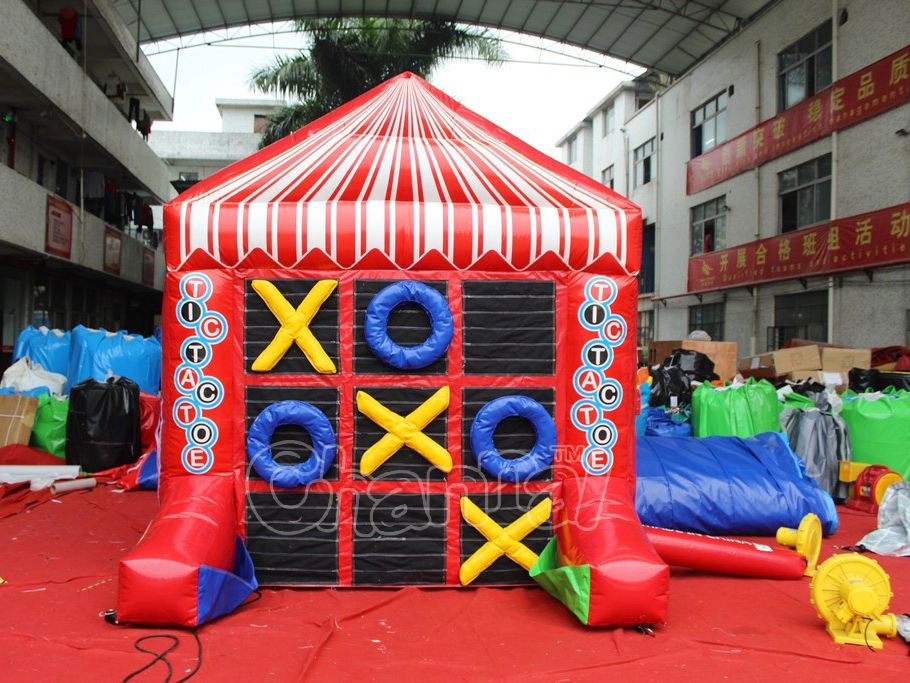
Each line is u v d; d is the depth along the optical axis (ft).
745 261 55.67
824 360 34.73
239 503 13.52
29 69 36.81
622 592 11.32
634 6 59.31
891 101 41.16
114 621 11.53
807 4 49.37
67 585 13.41
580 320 13.89
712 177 61.67
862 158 43.70
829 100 46.11
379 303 13.38
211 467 13.50
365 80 60.90
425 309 13.62
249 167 15.19
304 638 11.13
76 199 55.52
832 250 45.32
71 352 29.12
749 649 10.96
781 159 52.13
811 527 14.92
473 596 13.24
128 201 61.36
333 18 61.11
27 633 11.07
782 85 53.11
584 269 13.97
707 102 63.77
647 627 11.61
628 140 82.89
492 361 13.82
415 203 13.76
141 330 73.97
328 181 15.11
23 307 45.73
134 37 62.08
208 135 104.63
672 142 70.18
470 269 13.79
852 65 44.60
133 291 67.92
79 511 19.42
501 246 13.67
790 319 51.83
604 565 11.48
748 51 56.65
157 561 11.27
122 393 24.29
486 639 11.24
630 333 14.06
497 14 63.05
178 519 12.37
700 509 16.93
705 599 13.25
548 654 10.71
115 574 14.06
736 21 59.31
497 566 13.69
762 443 19.26
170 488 13.39
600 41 66.49
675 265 69.51
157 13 59.93
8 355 44.34
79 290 55.93
